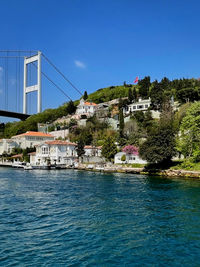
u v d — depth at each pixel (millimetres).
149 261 13258
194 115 61312
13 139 134625
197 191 34469
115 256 13766
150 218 20953
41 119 163625
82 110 150000
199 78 139875
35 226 18734
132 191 34531
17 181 47156
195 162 59125
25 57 179250
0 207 24766
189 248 15008
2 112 166125
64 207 24812
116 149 82562
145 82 142750
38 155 100812
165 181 46844
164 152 59125
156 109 115500
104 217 21203
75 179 50656
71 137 120438
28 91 178125
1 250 14344
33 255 13734
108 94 177125
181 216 21594
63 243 15492
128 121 103812
